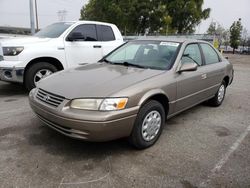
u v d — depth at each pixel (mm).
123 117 2768
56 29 6262
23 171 2627
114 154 3061
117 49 4582
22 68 5293
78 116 2648
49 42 5719
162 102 3473
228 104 5633
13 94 5863
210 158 3057
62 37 5945
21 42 5418
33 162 2807
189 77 3838
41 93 3141
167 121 4320
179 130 3922
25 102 5168
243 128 4117
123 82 3006
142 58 3975
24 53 5297
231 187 2506
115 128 2746
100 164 2826
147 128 3154
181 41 4105
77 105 2727
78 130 2697
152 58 3883
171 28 31500
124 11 31000
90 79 3131
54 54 5723
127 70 3506
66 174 2607
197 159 3020
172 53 3822
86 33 6406
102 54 6641
